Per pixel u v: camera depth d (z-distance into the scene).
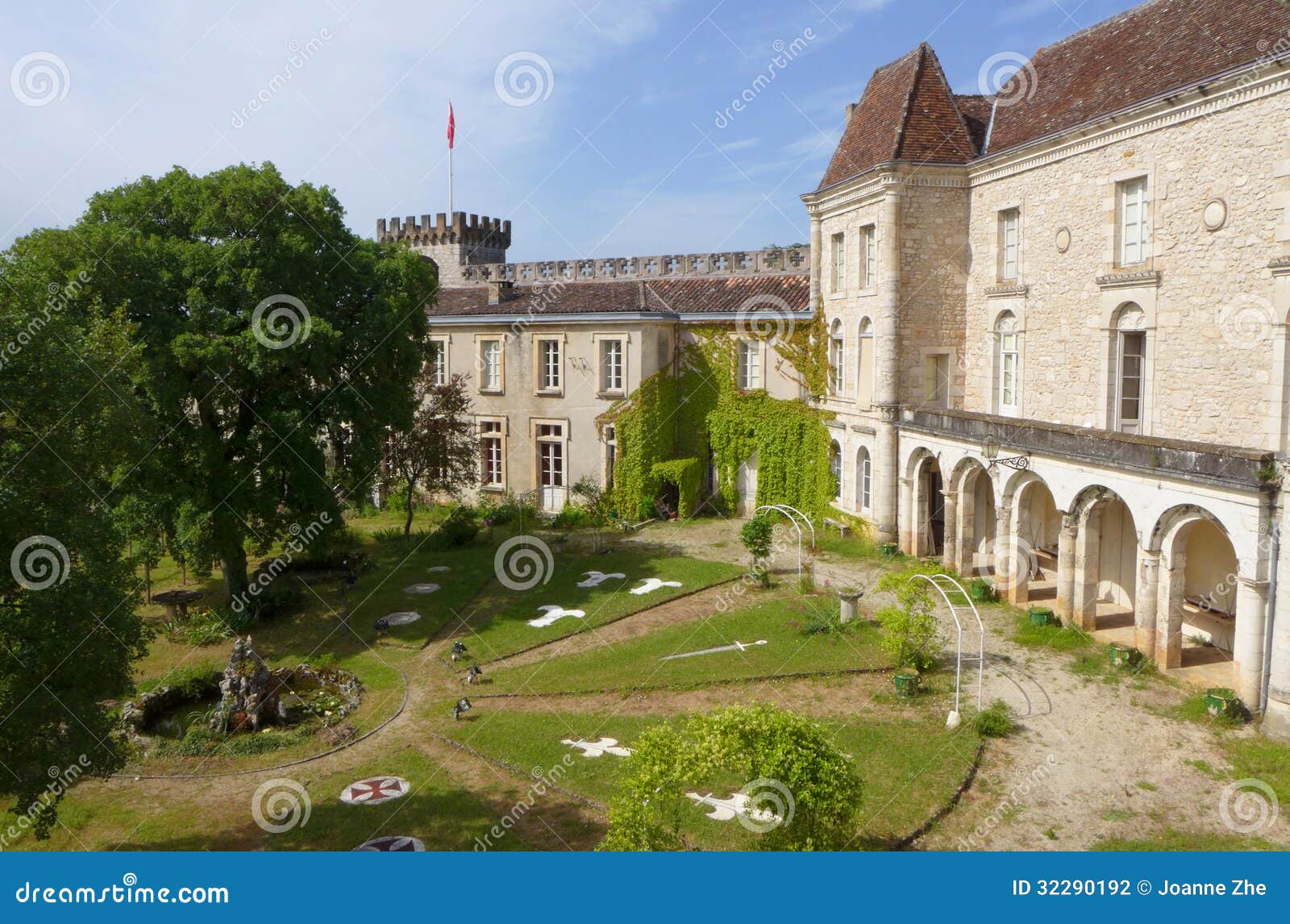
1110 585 23.27
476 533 33.50
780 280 37.12
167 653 22.31
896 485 28.94
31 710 11.95
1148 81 21.11
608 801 14.39
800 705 17.97
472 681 20.06
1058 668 19.12
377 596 26.84
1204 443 17.80
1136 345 22.08
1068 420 23.83
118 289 20.34
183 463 22.23
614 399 36.34
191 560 22.98
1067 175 23.61
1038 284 24.97
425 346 29.56
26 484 12.74
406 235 56.03
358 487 25.55
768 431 35.44
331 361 23.64
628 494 36.47
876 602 24.36
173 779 16.08
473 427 39.16
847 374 31.64
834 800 10.95
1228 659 19.05
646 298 36.72
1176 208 20.00
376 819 14.30
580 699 18.89
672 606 25.06
